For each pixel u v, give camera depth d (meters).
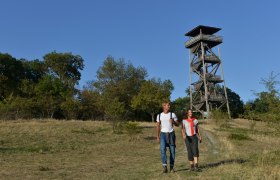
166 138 11.38
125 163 15.42
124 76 89.38
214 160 14.70
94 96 76.94
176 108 84.50
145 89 67.94
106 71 89.00
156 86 69.75
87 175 11.82
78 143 26.50
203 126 44.78
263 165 12.08
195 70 62.31
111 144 26.20
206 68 62.81
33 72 95.75
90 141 28.09
